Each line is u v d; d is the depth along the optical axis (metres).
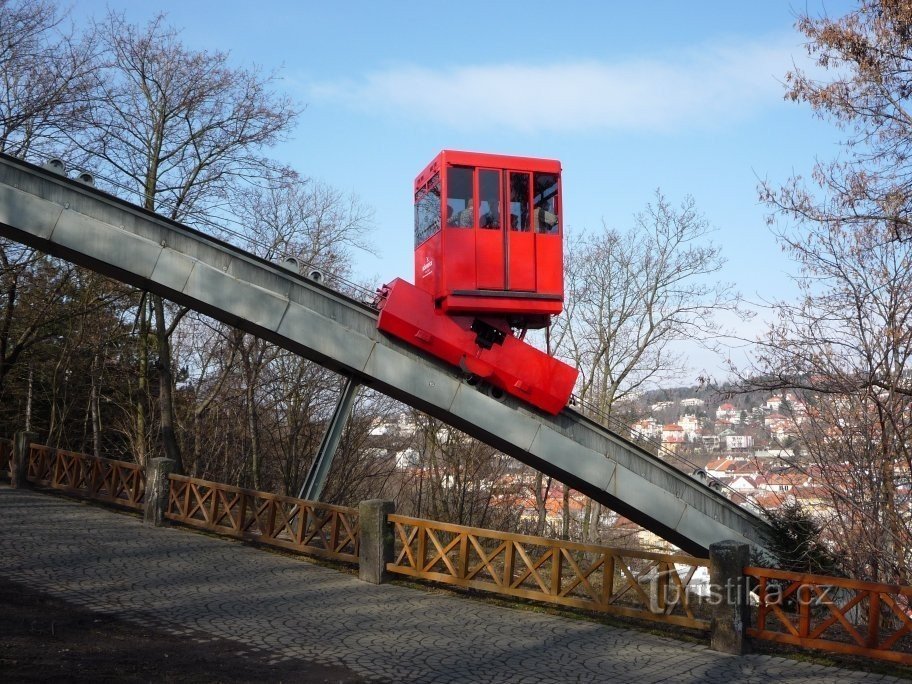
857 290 12.09
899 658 7.75
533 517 35.00
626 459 16.14
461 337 15.30
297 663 7.72
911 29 12.83
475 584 10.92
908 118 13.17
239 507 14.66
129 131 23.98
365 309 15.46
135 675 6.89
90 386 30.44
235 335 29.75
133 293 26.22
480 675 7.62
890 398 11.30
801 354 12.20
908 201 12.36
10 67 22.33
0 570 10.89
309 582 11.66
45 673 6.65
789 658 8.49
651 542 33.09
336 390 31.81
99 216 14.81
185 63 24.38
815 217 12.64
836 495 11.41
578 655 8.42
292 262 15.47
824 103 13.23
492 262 15.12
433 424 31.69
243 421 32.31
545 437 15.81
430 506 33.91
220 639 8.40
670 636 9.35
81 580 10.71
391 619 9.73
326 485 32.31
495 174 15.36
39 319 25.58
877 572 11.10
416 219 17.02
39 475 19.92
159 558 12.65
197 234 15.12
